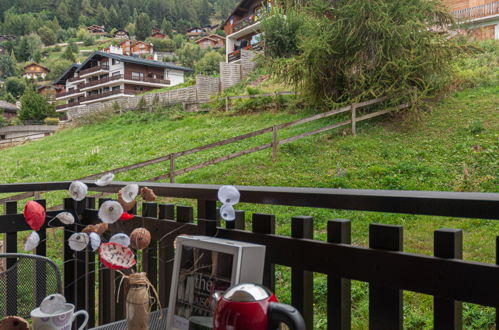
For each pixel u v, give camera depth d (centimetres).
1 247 532
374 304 131
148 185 222
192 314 128
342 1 1308
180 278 135
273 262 158
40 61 13525
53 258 634
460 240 118
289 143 1220
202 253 129
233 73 2469
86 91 5975
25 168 1731
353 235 620
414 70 1268
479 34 2445
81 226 272
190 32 17025
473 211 112
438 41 1273
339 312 139
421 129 1182
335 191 145
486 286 107
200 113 2148
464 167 859
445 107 1304
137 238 148
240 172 1081
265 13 2458
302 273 149
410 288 121
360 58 1303
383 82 1277
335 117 1414
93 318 268
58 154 1970
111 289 244
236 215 178
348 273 135
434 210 119
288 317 92
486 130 1084
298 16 2281
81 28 16525
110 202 142
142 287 135
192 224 192
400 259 123
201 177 1087
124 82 5369
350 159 1062
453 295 112
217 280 122
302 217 153
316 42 1307
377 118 1314
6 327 121
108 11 18075
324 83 1421
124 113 2659
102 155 1702
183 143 1597
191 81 3662
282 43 2352
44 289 183
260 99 1811
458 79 1430
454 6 2597
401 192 132
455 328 114
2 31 16312
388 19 1209
